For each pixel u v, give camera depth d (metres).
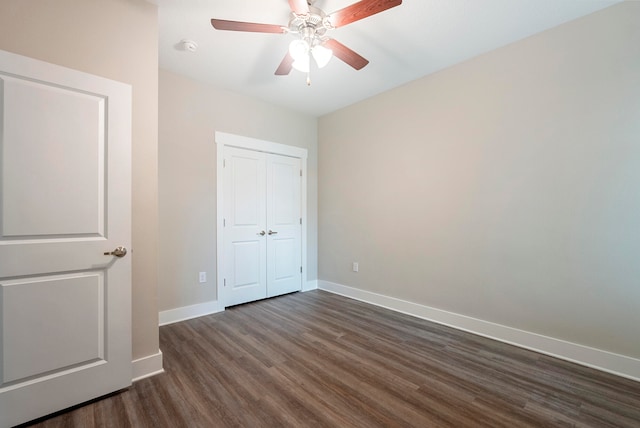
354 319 3.01
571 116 2.14
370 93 3.45
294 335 2.59
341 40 2.38
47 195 1.50
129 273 1.75
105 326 1.68
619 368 1.94
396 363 2.10
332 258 4.08
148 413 1.54
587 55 2.07
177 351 2.26
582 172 2.10
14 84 1.42
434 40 2.39
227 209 3.33
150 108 1.90
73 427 1.44
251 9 2.02
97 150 1.65
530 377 1.92
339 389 1.77
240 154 3.44
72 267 1.57
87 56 1.67
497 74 2.51
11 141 1.41
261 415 1.54
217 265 3.22
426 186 3.02
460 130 2.75
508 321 2.45
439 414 1.55
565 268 2.17
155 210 1.93
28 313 1.45
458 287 2.78
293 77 3.03
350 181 3.83
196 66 2.79
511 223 2.44
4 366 1.39
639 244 1.88
